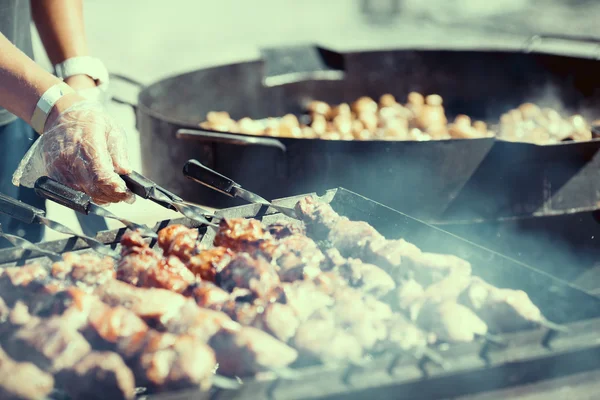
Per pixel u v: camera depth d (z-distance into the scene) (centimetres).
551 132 324
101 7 995
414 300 149
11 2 273
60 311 138
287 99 402
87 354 128
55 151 202
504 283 166
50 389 123
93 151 197
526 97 400
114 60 758
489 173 252
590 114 376
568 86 384
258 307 143
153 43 842
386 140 248
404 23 969
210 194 274
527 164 250
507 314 145
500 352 132
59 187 183
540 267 261
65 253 175
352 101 412
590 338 138
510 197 254
